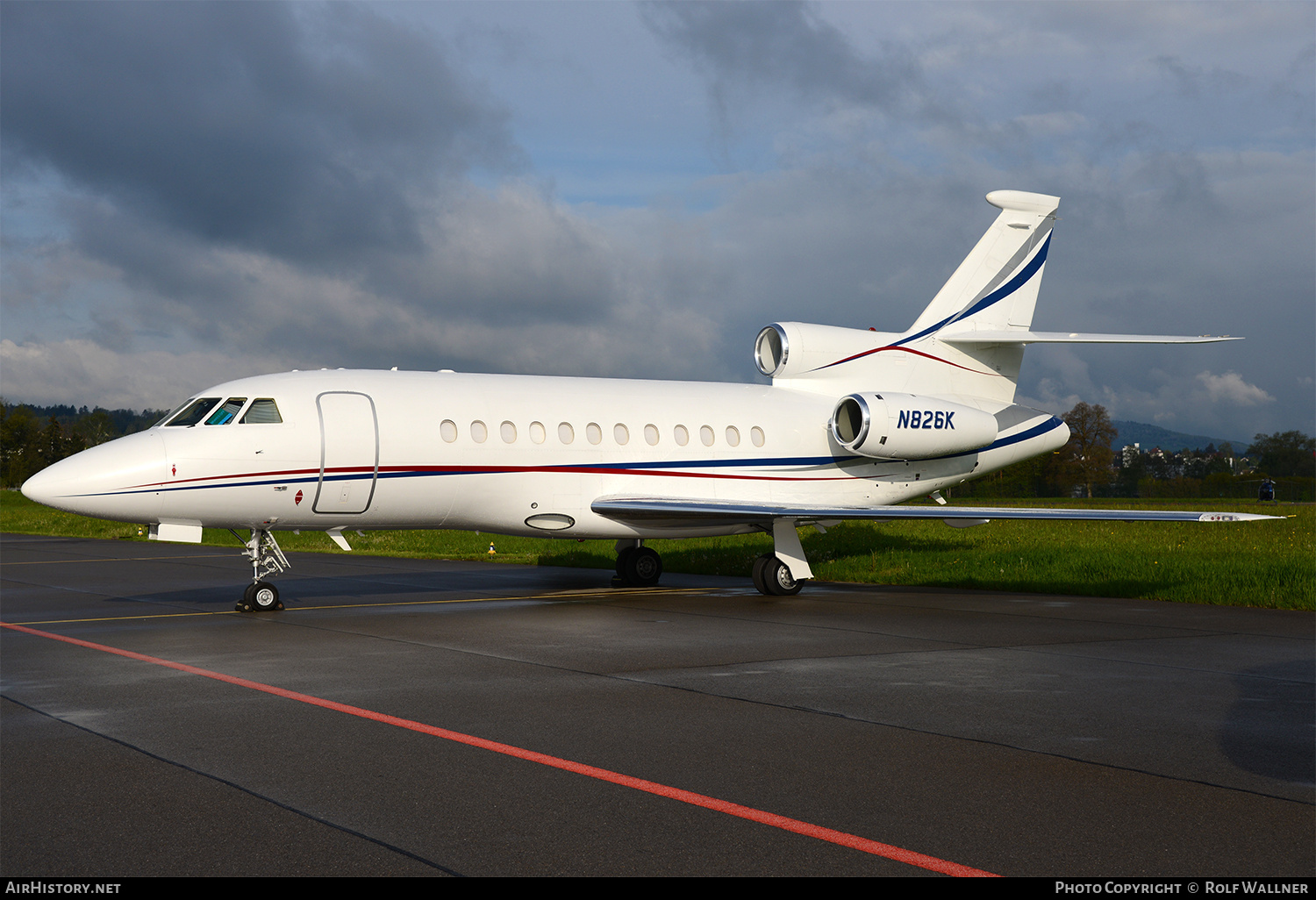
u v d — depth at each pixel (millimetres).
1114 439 98500
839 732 7254
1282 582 16844
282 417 14891
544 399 17094
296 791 5812
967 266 20578
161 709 7945
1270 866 4777
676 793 5820
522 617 13984
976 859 4840
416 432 15680
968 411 19578
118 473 13953
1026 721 7633
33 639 11797
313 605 15492
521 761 6457
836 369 19828
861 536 28047
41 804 5555
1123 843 5062
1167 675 9609
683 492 17875
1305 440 113938
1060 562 20797
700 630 12641
